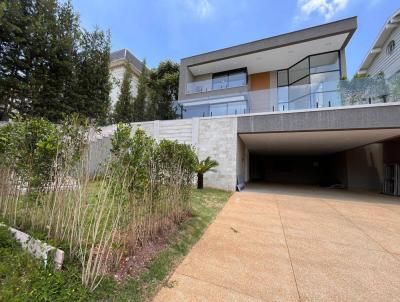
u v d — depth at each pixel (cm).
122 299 197
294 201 728
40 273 200
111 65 1739
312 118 824
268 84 1575
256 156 1975
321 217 532
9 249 233
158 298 212
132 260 258
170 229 374
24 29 771
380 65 1262
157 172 346
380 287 249
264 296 227
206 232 404
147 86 1722
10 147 290
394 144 991
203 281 248
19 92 780
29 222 292
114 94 1616
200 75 1697
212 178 952
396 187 941
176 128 1046
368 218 530
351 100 799
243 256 315
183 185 457
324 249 347
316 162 1870
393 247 359
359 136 930
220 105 1055
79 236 228
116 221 231
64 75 912
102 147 324
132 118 1388
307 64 1362
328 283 254
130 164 262
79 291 189
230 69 1591
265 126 890
